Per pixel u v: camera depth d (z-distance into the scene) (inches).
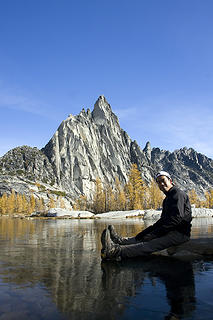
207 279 106.5
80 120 7003.0
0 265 132.9
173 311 73.2
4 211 3408.0
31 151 6594.5
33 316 69.0
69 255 163.9
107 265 133.9
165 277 109.9
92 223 673.6
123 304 77.9
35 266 130.6
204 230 346.6
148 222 690.8
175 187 161.6
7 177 5032.0
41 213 1814.7
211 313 71.8
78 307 75.4
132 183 2048.5
